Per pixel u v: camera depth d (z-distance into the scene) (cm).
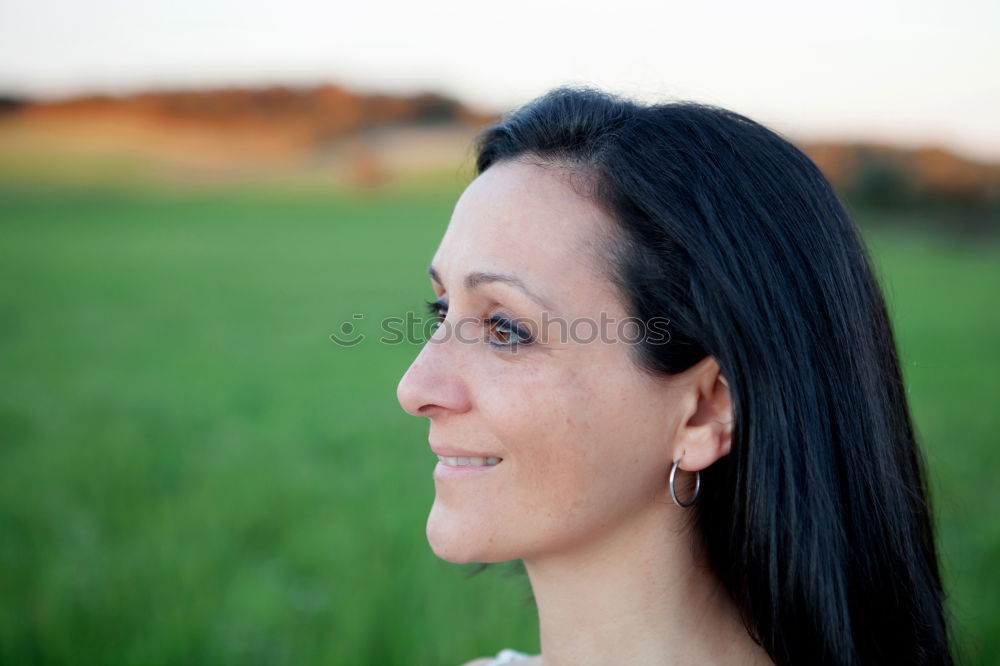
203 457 852
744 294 135
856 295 152
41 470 783
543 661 155
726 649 150
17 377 1275
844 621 140
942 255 3359
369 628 440
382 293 2272
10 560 555
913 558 155
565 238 135
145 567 543
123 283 2542
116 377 1297
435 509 143
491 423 134
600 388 133
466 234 140
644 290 133
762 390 136
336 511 668
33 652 441
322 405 1133
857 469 147
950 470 699
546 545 138
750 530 138
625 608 144
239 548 591
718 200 137
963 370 1295
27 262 2988
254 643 443
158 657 431
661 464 140
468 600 471
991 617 420
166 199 5538
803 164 150
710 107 149
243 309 2083
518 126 147
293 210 5419
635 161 136
